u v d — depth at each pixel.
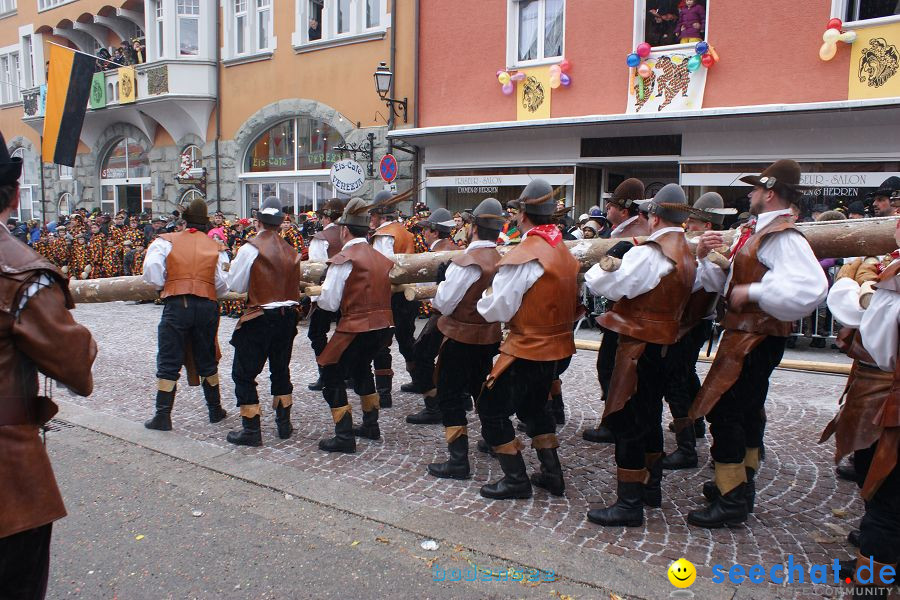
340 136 15.34
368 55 14.41
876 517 2.81
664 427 5.74
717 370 3.52
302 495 4.20
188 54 17.89
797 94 9.89
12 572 2.17
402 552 3.51
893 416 2.62
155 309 12.62
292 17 15.59
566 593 3.12
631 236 4.94
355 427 5.55
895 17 9.09
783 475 4.57
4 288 2.08
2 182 2.15
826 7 9.58
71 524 3.84
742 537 3.66
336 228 7.26
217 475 4.57
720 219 4.48
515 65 12.41
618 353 3.76
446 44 13.22
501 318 3.95
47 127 12.90
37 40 22.97
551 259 3.88
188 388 6.98
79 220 15.84
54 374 2.19
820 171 9.80
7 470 2.07
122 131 20.12
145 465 4.75
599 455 4.98
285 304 5.06
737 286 3.46
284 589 3.18
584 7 11.57
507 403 4.05
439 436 5.43
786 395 6.48
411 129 13.38
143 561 3.44
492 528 3.74
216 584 3.23
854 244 4.00
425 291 6.21
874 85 9.33
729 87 10.39
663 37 11.04
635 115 10.58
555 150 12.15
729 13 10.30
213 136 17.66
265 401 6.45
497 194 13.21
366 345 4.96
